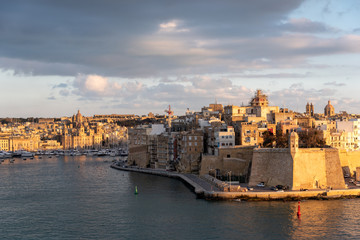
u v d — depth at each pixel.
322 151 193.38
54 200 191.38
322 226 142.25
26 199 195.12
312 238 132.25
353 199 177.25
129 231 141.62
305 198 177.12
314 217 151.62
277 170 195.00
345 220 148.00
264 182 198.62
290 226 142.38
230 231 138.88
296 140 188.75
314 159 191.75
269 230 139.00
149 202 180.50
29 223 153.25
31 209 174.12
